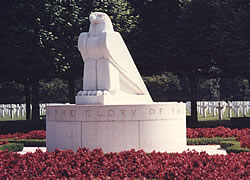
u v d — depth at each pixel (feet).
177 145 52.11
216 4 97.40
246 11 90.58
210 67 107.55
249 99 195.31
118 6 103.30
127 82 55.47
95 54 53.72
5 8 89.45
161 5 105.29
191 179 35.37
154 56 104.22
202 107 149.48
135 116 49.67
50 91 181.68
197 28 101.04
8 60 90.68
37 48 89.66
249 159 40.91
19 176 38.40
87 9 98.48
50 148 53.47
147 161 41.29
